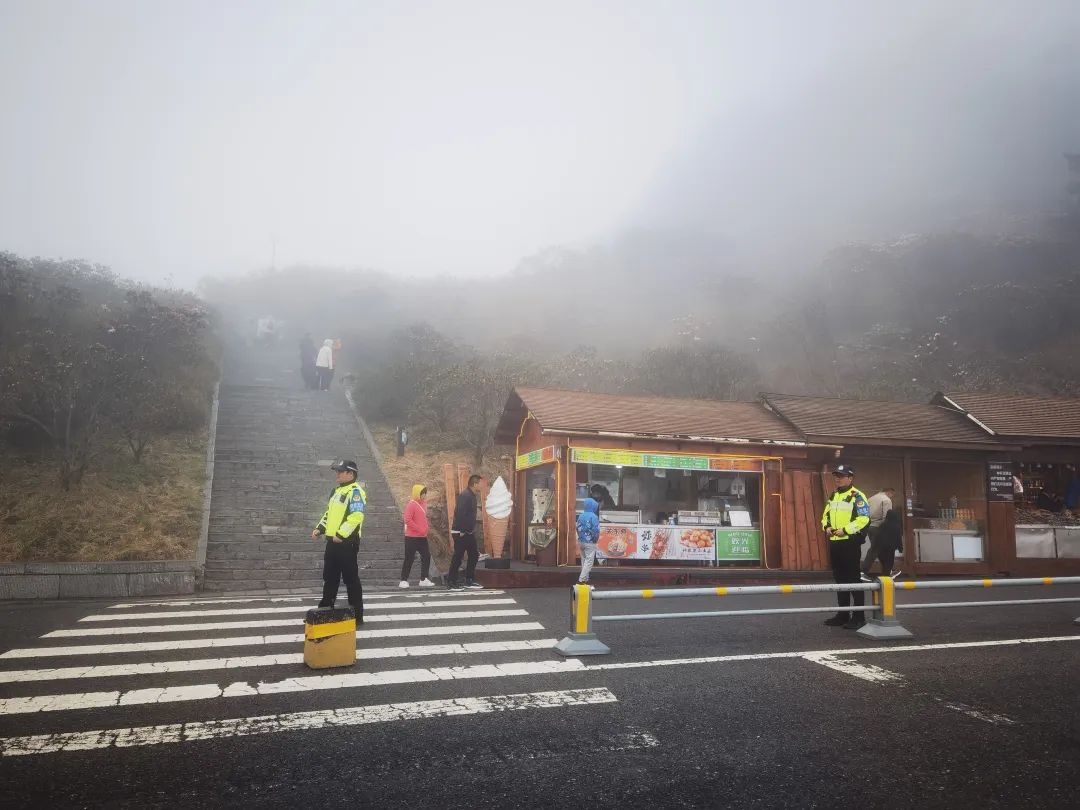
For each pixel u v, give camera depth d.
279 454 18.95
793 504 14.54
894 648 7.28
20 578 10.90
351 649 6.38
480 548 15.78
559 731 4.62
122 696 5.36
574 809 3.47
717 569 13.63
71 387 14.66
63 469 14.16
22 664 6.40
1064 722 4.94
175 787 3.70
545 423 13.41
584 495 13.70
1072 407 17.78
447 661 6.57
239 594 11.88
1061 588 13.26
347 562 8.31
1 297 18.94
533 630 8.18
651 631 8.14
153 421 16.86
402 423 22.95
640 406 15.26
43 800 3.52
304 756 4.16
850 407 16.47
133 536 12.94
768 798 3.62
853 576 8.48
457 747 4.32
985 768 4.08
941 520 15.55
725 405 16.19
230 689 5.56
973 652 7.12
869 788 3.78
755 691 5.60
